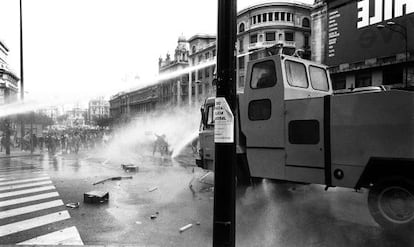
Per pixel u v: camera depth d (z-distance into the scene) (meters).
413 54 29.06
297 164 5.95
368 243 4.65
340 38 35.84
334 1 36.62
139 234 5.09
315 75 7.23
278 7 49.94
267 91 6.48
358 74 34.56
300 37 50.12
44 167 14.29
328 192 7.78
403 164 4.69
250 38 51.94
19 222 5.74
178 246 4.56
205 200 7.46
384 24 31.28
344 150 5.28
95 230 5.29
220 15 3.31
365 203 6.80
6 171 12.78
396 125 4.69
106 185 9.51
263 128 6.54
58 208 6.74
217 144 3.33
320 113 5.61
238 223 5.59
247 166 6.96
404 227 4.75
